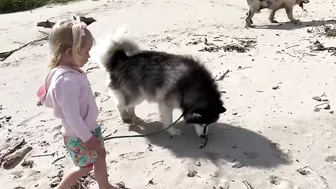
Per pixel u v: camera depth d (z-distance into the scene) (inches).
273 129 122.2
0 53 199.2
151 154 114.7
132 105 125.0
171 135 122.3
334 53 175.5
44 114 142.2
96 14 265.7
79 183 103.5
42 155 118.7
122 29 124.3
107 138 120.9
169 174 106.3
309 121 124.7
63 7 296.0
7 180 109.3
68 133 83.0
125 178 105.9
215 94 115.2
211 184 101.7
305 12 256.2
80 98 80.3
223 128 124.5
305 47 186.2
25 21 260.4
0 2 311.1
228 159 110.5
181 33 217.2
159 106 120.0
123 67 121.4
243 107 135.6
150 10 267.0
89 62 184.9
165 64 117.2
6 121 138.3
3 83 169.6
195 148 116.1
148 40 207.0
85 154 84.8
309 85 147.8
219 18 244.7
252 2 222.4
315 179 102.0
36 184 106.7
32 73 178.5
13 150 121.4
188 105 113.6
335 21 228.8
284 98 139.8
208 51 187.2
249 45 193.5
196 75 114.5
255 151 113.2
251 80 154.8
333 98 137.5
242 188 100.1
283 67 164.9
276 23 234.2
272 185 100.8
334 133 118.7
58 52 79.6
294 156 110.6
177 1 287.1
